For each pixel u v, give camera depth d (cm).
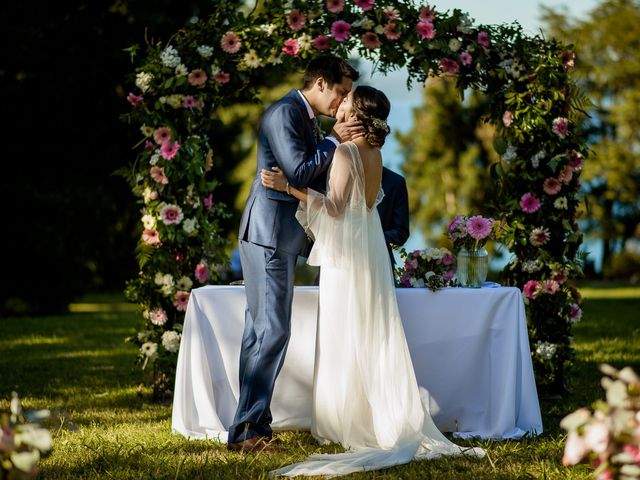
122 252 1931
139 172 571
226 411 473
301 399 471
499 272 598
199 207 567
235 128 1917
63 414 321
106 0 1323
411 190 2808
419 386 468
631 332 945
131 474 378
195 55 562
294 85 2123
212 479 371
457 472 385
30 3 1289
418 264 494
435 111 2744
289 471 382
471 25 557
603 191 2705
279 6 561
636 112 2547
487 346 470
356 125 443
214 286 493
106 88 1366
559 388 578
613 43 2625
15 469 259
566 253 590
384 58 568
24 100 1328
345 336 439
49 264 1297
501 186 595
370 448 425
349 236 435
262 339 426
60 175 1396
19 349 837
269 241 425
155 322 562
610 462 263
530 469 387
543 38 582
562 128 570
